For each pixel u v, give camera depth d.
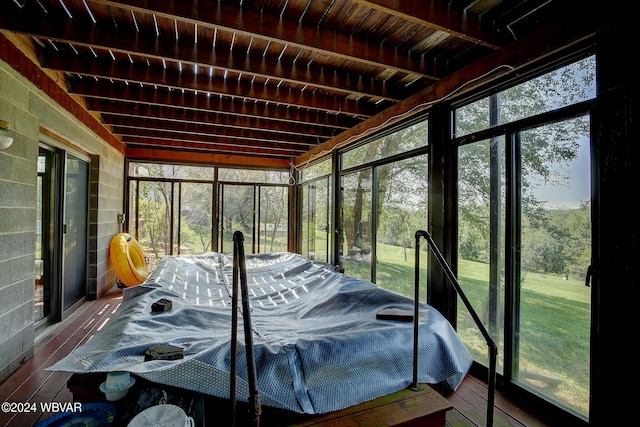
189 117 4.36
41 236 3.38
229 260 5.31
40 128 2.97
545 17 2.01
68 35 2.27
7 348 2.34
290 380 1.71
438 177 2.90
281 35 2.21
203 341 1.94
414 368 1.89
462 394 2.24
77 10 2.21
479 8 2.10
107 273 5.01
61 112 3.24
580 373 1.84
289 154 6.73
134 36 2.42
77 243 4.13
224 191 6.75
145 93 3.64
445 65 2.83
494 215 2.41
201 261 4.94
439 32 2.40
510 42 2.20
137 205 6.15
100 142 4.59
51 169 3.45
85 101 3.91
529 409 2.06
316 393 1.70
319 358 1.85
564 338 1.92
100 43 2.34
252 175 6.97
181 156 6.37
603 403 1.65
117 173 5.53
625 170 1.57
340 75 3.11
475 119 2.60
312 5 2.11
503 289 2.32
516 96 2.25
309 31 2.30
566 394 1.90
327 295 3.28
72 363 1.62
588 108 1.79
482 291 2.51
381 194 3.94
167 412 1.34
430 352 2.07
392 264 3.68
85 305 4.21
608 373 1.64
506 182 2.29
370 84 3.26
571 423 1.84
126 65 3.01
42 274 3.35
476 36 2.16
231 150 6.39
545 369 2.03
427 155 3.11
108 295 4.76
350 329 2.29
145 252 6.18
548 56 1.98
